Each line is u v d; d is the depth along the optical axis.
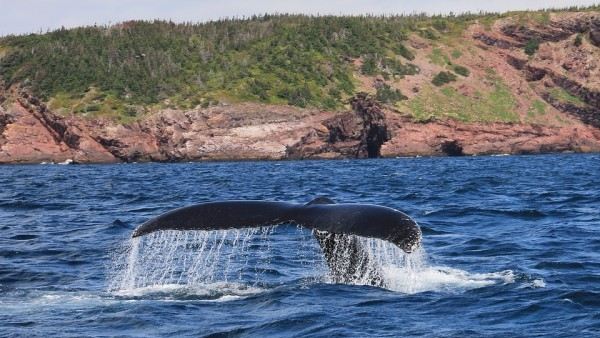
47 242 65.38
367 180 166.38
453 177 172.62
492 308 37.75
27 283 46.94
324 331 33.88
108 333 34.09
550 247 58.34
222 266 51.72
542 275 47.16
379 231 31.38
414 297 39.34
